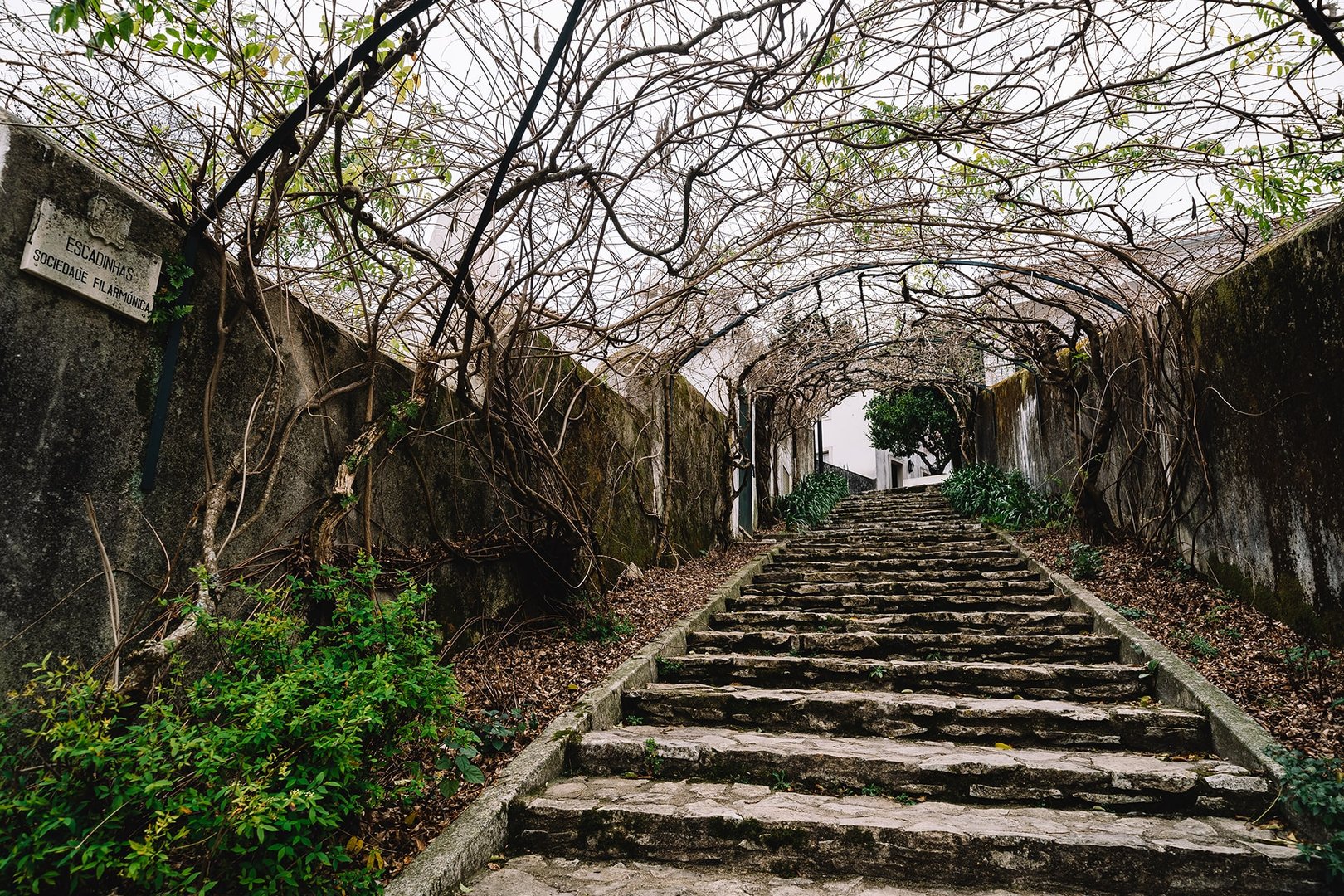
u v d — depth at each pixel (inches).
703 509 361.7
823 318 291.6
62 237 90.2
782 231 172.2
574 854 118.4
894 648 199.9
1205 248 199.8
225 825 74.0
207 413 110.6
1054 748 145.5
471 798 121.4
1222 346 199.3
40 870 71.4
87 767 75.2
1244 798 118.0
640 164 136.6
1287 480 172.4
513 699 156.8
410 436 162.9
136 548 100.2
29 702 84.7
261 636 94.7
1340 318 151.3
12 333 85.1
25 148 86.9
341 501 132.3
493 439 176.2
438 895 98.9
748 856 114.7
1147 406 240.1
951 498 466.6
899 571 290.4
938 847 109.7
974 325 315.9
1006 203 175.5
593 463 246.8
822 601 248.7
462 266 133.7
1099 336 273.7
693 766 140.0
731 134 138.7
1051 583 242.4
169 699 99.4
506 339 178.1
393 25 95.6
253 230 113.1
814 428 743.7
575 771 142.9
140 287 101.3
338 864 93.6
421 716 102.4
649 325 212.4
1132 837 108.2
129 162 115.2
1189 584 211.9
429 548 162.7
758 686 185.2
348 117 108.7
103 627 95.0
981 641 195.0
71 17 88.0
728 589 262.2
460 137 130.2
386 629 107.1
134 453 100.6
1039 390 395.9
